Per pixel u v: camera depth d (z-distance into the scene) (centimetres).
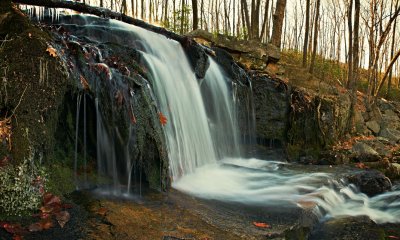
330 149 1085
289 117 1034
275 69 1259
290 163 934
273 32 1491
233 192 581
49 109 415
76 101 464
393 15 1686
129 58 609
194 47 820
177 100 692
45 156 424
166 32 820
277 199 558
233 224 431
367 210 627
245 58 1218
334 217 562
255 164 853
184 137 679
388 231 537
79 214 381
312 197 580
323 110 1154
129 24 786
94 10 704
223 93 891
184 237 372
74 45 485
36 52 405
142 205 441
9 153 372
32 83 399
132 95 512
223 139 856
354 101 1364
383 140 1368
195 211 454
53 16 719
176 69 750
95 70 485
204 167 717
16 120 385
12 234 321
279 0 1475
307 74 1317
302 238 443
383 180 793
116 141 498
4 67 391
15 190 361
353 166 922
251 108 989
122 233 359
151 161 518
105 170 499
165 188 527
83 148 488
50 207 376
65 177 445
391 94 2394
